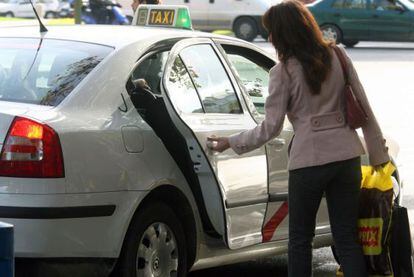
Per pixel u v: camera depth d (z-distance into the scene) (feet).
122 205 20.06
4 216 18.90
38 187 18.90
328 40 20.52
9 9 136.26
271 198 23.97
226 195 22.36
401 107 65.05
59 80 20.92
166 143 21.81
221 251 23.40
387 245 20.80
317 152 19.86
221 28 120.57
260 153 23.71
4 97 20.86
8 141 19.15
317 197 20.21
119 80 21.15
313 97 19.94
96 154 19.72
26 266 19.01
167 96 21.91
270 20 20.13
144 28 24.26
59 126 19.34
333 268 28.68
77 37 22.59
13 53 22.29
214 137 21.48
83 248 19.34
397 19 111.04
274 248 24.53
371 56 101.76
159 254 21.45
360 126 20.15
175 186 21.63
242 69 25.67
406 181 41.83
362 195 20.66
